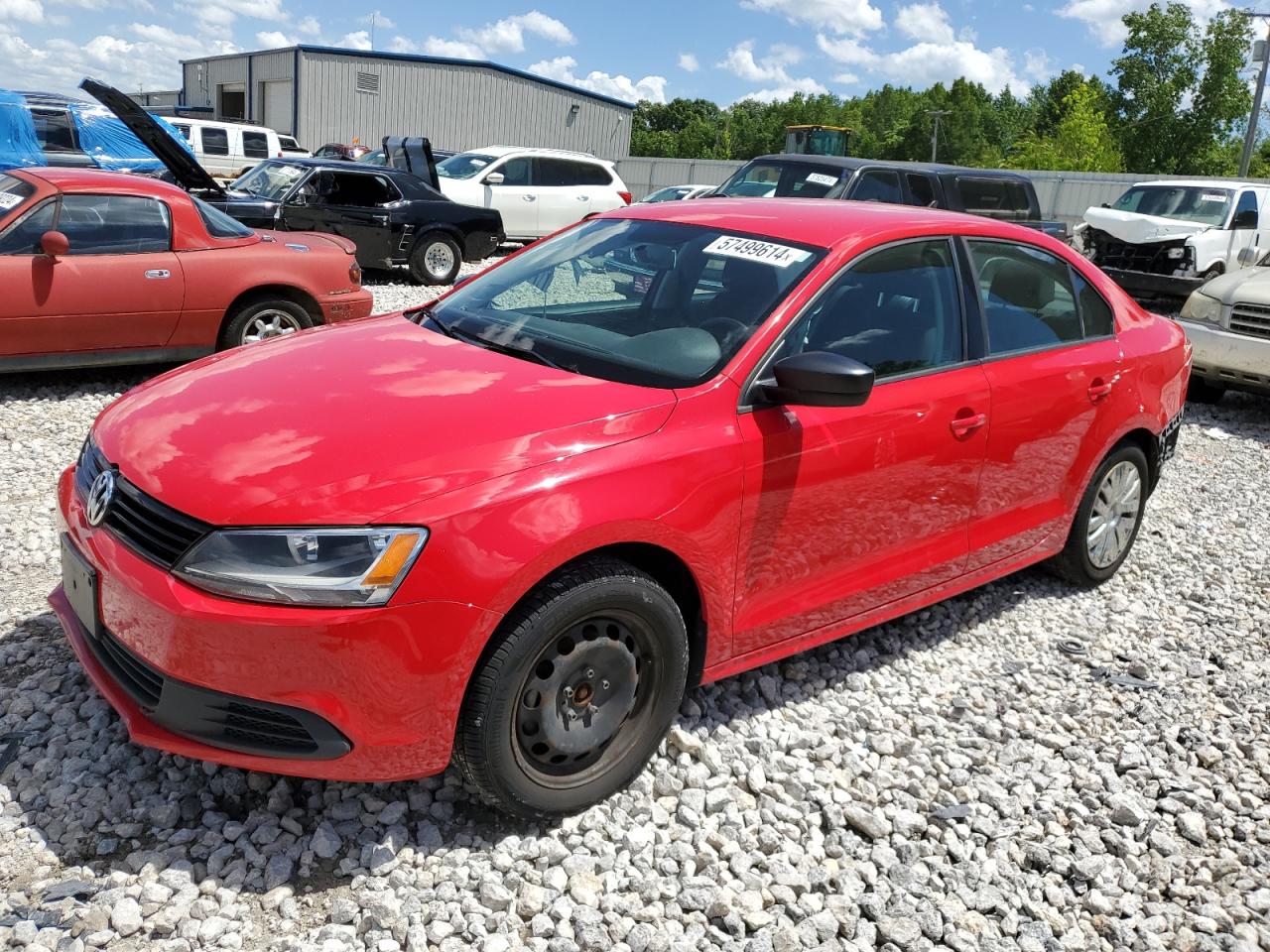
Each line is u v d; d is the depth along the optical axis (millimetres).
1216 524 6133
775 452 3137
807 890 2789
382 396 2943
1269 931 2812
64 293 6746
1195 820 3203
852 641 4188
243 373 3201
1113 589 5004
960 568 4027
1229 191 15422
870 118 190750
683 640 3033
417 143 14914
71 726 3174
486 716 2639
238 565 2453
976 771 3426
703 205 4164
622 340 3346
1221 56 65062
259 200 12508
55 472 5496
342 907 2551
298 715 2484
